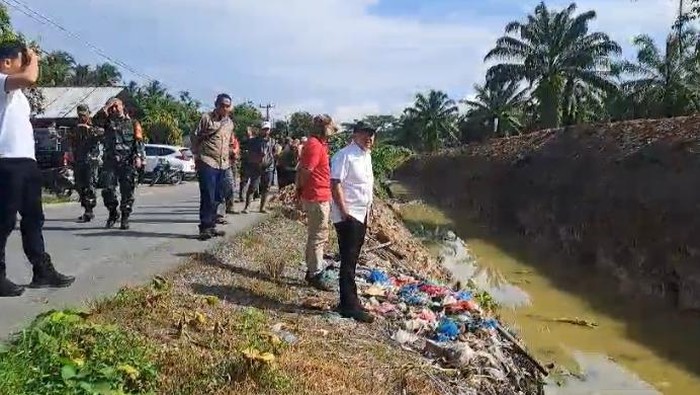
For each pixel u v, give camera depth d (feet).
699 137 66.69
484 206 112.27
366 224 23.21
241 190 50.19
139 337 16.24
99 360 14.23
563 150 95.09
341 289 23.13
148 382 14.37
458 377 20.74
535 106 171.83
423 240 78.69
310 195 25.38
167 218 38.86
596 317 48.65
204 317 18.60
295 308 23.20
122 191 32.81
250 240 31.94
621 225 65.98
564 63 161.89
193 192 66.80
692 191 58.85
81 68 219.82
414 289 29.12
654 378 35.81
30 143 18.22
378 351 20.24
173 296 20.63
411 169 205.98
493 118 211.82
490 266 67.77
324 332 20.81
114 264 24.56
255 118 185.88
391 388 17.66
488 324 27.04
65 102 111.75
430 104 266.57
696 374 36.58
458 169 145.79
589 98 162.81
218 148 30.68
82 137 34.88
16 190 17.90
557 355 38.81
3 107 17.51
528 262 70.95
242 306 21.93
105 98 113.29
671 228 57.72
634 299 54.29
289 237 35.65
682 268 53.36
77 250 27.07
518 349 27.78
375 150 117.19
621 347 41.37
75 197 56.13
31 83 17.28
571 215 77.41
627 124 88.48
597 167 79.77
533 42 164.55
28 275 22.24
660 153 69.31
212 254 27.73
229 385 14.93
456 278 54.08
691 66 137.59
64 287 20.18
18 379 12.72
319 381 16.40
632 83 148.46
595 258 68.54
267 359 15.51
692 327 46.06
